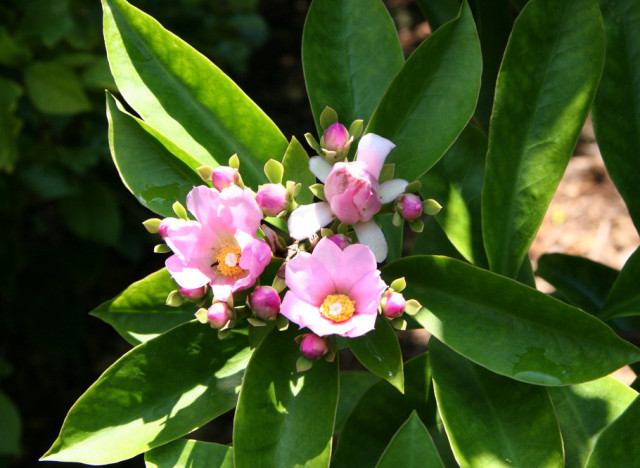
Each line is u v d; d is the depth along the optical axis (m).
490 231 0.49
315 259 0.42
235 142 0.50
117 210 1.02
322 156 0.45
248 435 0.43
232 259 0.43
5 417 0.91
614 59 0.51
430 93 0.48
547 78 0.48
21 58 0.83
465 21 0.47
